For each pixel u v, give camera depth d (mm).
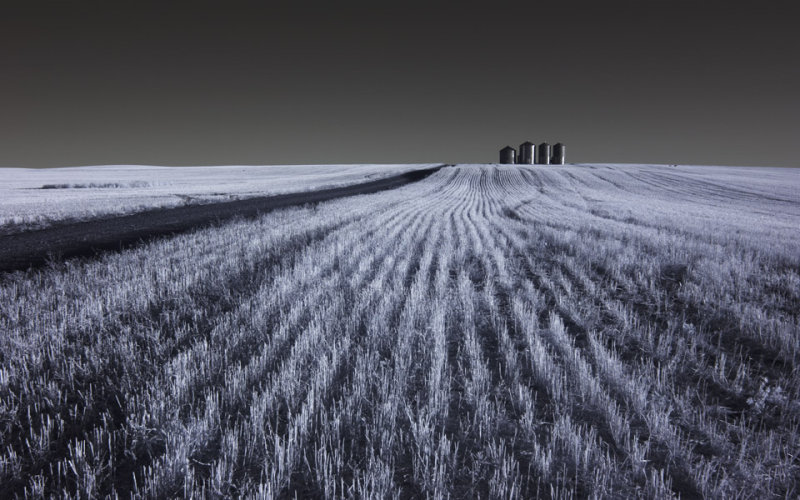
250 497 2648
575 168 82562
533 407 3877
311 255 10344
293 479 2941
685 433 3523
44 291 7254
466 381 4180
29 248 11812
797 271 9172
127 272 8555
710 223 18375
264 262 9953
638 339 5594
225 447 3182
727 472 3029
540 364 4414
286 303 6816
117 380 4211
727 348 5414
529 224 18062
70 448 3025
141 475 3002
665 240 12398
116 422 3590
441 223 18500
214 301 7016
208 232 14398
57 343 4988
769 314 6555
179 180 60656
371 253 11266
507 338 5457
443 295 7441
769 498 2771
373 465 3014
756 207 33188
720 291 7648
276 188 43312
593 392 3893
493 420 3660
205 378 4215
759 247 11422
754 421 3723
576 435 3250
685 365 4766
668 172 74125
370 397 4004
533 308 6590
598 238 13578
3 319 5758
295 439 3146
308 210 21812
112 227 16125
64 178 64750
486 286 8070
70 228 15836
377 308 6531
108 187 45219
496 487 2814
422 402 3918
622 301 7496
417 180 61719
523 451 3252
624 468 3053
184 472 2922
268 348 4922
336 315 6270
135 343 5109
